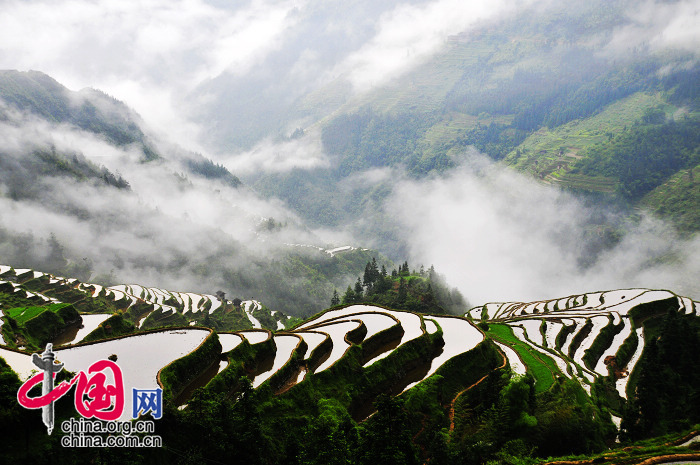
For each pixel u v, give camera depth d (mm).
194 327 66562
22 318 85375
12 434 38406
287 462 48250
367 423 54000
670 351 95938
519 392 62250
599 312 134125
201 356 59406
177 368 54875
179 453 43781
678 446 49375
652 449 48812
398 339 81750
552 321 128750
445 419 61281
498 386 64938
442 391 66875
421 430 58062
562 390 70125
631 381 96250
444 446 49656
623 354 108312
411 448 46094
